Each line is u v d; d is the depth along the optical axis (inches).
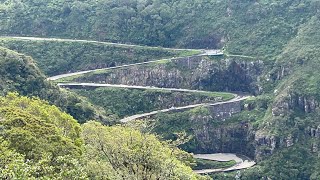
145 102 7593.5
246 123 7613.2
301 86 7421.3
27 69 5477.4
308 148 6948.8
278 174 6756.9
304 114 7278.5
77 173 2226.9
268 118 7352.4
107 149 2965.1
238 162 7170.3
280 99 7357.3
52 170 2214.6
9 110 2925.7
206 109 7529.5
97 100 7342.5
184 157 3531.0
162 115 7327.8
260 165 6953.7
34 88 5403.5
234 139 7593.5
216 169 6889.8
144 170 2898.6
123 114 7273.6
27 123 2787.9
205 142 7421.3
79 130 3437.5
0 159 2148.1
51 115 3454.7
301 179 6683.1
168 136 7042.3
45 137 2765.7
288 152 6963.6
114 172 2869.1
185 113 7426.2
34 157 2532.0
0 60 5300.2
